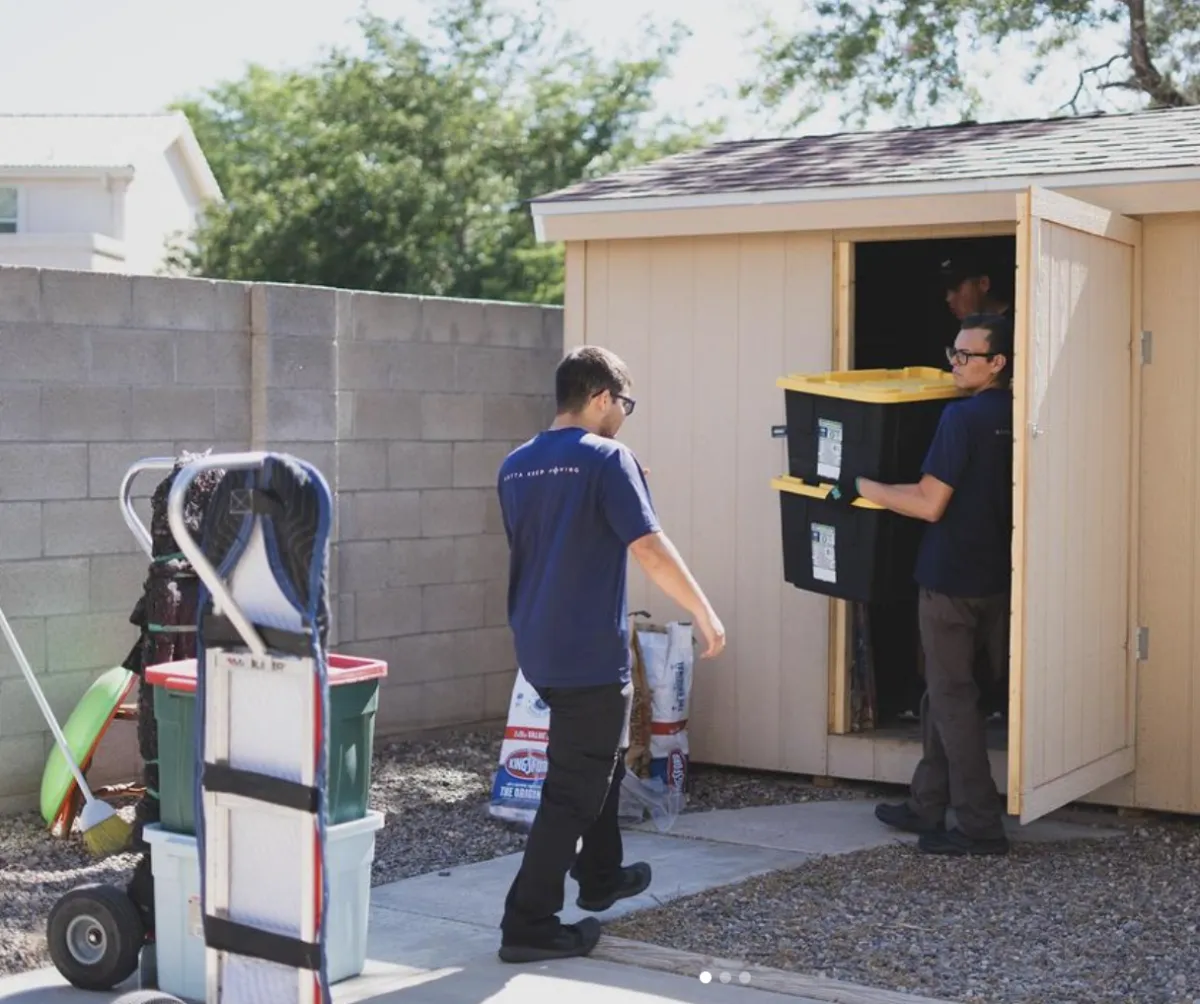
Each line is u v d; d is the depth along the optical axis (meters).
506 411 9.62
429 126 28.78
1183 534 7.34
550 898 5.38
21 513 7.30
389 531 8.95
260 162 31.56
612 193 8.51
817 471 7.15
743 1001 5.02
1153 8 18.31
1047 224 6.43
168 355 7.87
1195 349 7.30
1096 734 7.06
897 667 8.70
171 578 6.45
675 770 7.60
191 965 4.96
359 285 27.58
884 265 10.08
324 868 3.96
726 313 8.29
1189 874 6.51
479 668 9.51
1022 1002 4.98
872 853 6.82
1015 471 6.29
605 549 5.27
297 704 3.98
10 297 7.24
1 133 28.31
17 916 5.88
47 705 6.75
